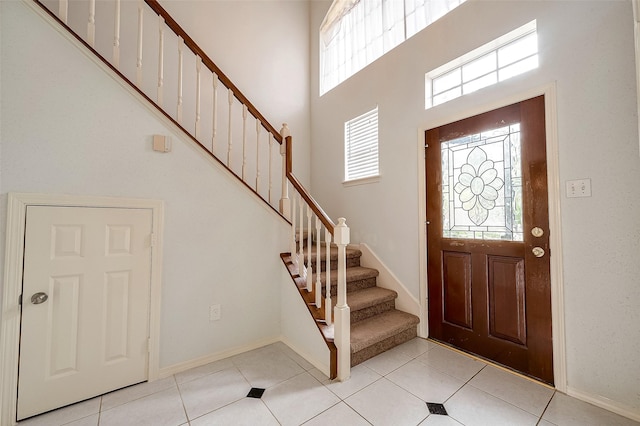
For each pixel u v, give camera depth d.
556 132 1.75
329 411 1.56
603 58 1.59
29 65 1.57
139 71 1.96
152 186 1.93
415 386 1.79
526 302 1.90
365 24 3.29
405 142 2.71
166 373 1.94
